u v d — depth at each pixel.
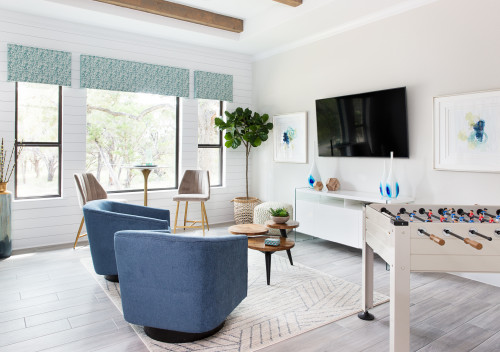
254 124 5.90
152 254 2.28
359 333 2.52
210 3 4.81
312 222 4.88
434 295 3.21
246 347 2.31
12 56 4.43
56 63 4.72
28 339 2.41
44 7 4.36
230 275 2.47
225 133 6.48
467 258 2.15
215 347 2.31
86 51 4.98
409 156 4.14
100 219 3.28
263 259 4.25
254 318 2.72
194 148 6.03
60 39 4.79
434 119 3.85
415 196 4.08
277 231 5.12
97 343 2.37
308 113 5.47
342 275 3.70
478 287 3.41
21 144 4.64
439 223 2.14
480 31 3.50
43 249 4.59
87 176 4.76
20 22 4.51
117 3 4.41
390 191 4.04
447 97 3.73
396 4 4.13
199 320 2.30
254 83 6.59
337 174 5.04
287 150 5.86
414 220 2.45
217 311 2.36
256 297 3.12
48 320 2.68
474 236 2.14
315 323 2.65
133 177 5.82
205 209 6.17
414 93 4.07
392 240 2.14
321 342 2.39
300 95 5.60
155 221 3.30
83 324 2.62
